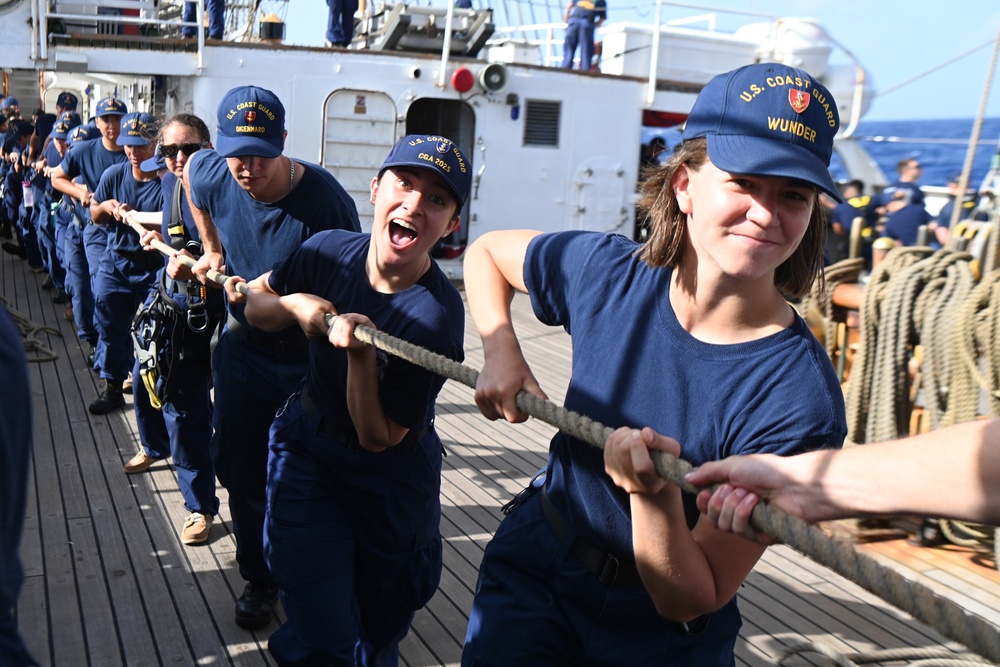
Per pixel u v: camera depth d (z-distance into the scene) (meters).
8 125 13.66
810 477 1.31
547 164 11.98
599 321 1.92
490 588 2.09
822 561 1.24
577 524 1.93
